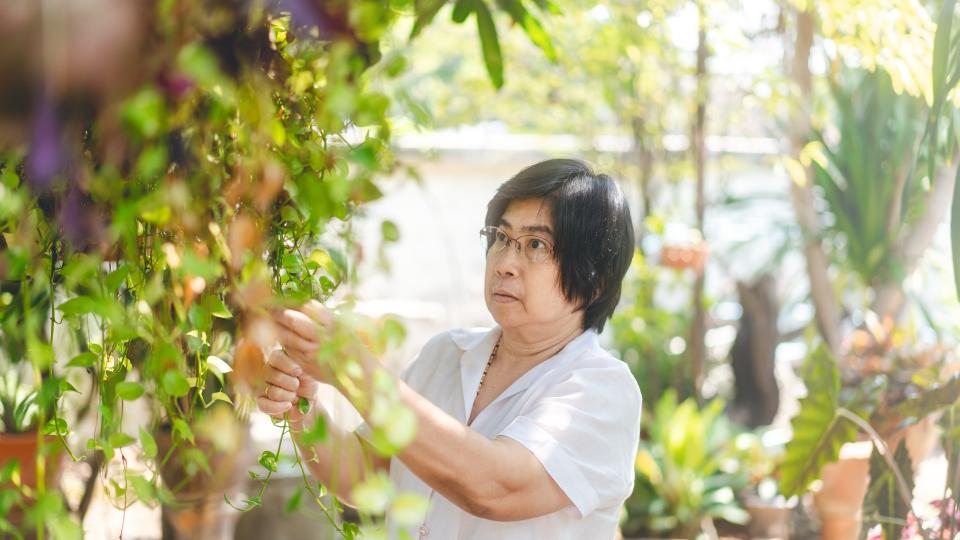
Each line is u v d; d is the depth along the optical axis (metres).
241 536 2.87
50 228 0.99
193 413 1.20
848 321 4.50
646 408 4.67
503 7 1.61
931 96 1.89
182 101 0.79
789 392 5.70
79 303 0.88
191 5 0.76
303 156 0.95
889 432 2.64
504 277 1.52
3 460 2.01
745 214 5.20
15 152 0.84
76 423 1.91
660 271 4.77
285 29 0.94
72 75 0.70
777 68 3.71
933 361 2.96
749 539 4.01
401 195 6.10
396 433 0.78
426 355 1.75
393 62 0.94
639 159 4.68
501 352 1.65
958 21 1.92
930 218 3.41
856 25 2.13
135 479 1.01
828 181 4.06
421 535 1.52
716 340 5.61
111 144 0.80
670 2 3.31
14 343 1.70
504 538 1.46
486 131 5.88
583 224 1.49
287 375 1.28
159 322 0.98
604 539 1.50
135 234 0.93
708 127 4.41
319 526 2.94
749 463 4.14
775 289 4.92
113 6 0.70
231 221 0.94
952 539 1.76
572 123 5.01
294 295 0.99
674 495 4.03
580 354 1.55
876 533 2.22
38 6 0.67
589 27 3.82
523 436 1.37
